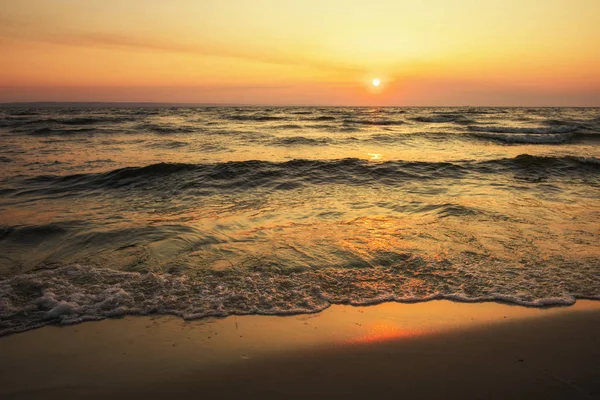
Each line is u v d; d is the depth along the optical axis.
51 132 24.05
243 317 3.60
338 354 2.99
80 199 8.30
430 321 3.51
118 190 9.12
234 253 5.08
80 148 16.62
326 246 5.32
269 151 15.90
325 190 9.20
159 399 2.49
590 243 5.41
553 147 18.88
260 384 2.63
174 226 6.18
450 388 2.56
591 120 41.56
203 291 4.07
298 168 11.20
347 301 3.91
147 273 4.48
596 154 16.25
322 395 2.51
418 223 6.38
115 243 5.45
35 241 5.59
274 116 47.69
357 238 5.64
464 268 4.63
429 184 9.89
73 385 2.64
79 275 4.40
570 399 2.43
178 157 14.08
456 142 19.81
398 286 4.23
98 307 3.72
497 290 4.10
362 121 37.62
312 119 41.31
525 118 45.59
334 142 19.03
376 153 15.62
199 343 3.17
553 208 7.35
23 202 8.02
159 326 3.43
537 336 3.22
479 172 11.33
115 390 2.59
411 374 2.72
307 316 3.62
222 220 6.58
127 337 3.25
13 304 3.77
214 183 9.73
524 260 4.84
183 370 2.80
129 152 15.41
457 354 2.96
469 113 64.12
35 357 2.97
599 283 4.22
